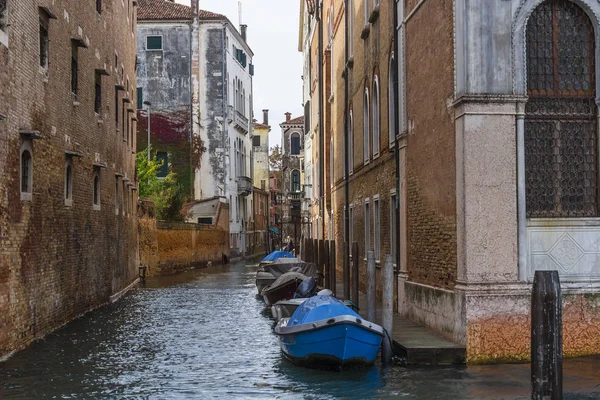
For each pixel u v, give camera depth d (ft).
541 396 28.12
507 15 41.98
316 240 96.07
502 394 36.35
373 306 48.37
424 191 50.52
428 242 49.75
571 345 42.68
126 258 97.45
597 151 43.24
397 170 57.62
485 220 41.83
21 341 49.42
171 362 47.75
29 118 50.01
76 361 47.26
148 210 126.11
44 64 54.44
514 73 41.93
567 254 42.47
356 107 82.07
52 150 56.24
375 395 37.70
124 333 59.52
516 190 42.06
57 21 57.62
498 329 41.88
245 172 209.97
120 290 90.94
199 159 176.14
